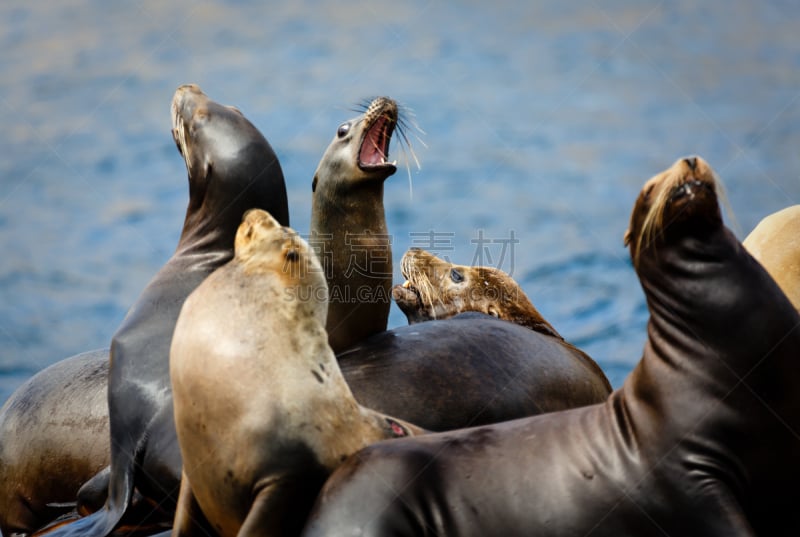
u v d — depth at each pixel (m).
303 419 23.86
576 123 139.75
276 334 24.25
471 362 32.06
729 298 22.38
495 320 34.81
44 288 84.25
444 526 22.69
